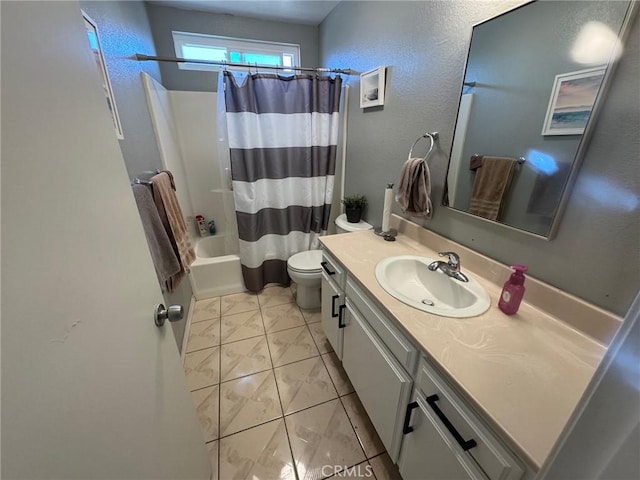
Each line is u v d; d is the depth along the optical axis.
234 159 2.03
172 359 0.85
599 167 0.73
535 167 0.89
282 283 2.54
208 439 1.29
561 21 0.77
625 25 0.64
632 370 0.28
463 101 1.13
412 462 0.93
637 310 0.27
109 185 0.60
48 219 0.41
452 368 0.70
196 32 2.36
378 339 1.08
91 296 0.49
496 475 0.59
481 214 1.11
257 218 2.22
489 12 0.98
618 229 0.71
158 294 0.81
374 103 1.76
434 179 1.36
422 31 1.31
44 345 0.38
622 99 0.67
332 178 2.34
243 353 1.79
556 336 0.81
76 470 0.41
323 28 2.50
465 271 1.19
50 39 0.44
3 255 0.33
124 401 0.56
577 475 0.33
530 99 0.88
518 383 0.66
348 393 1.52
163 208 1.47
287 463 1.20
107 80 1.17
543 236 0.89
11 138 0.35
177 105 2.49
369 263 1.28
